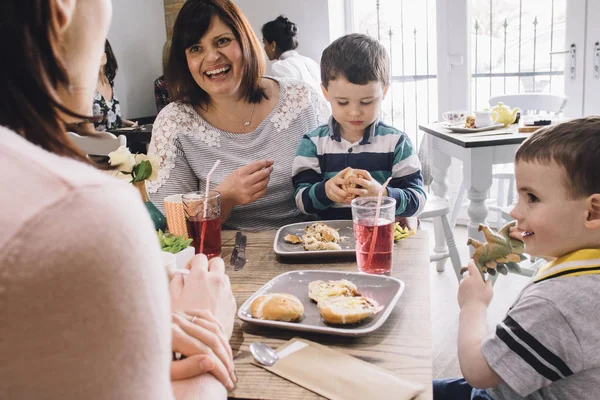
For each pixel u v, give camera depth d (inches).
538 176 36.1
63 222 14.0
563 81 134.4
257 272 46.1
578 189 34.5
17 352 13.8
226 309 32.5
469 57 145.6
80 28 19.2
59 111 18.3
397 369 30.8
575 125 35.7
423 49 154.9
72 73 19.7
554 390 34.9
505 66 142.2
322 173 65.2
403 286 39.1
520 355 33.7
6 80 16.9
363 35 62.0
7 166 14.4
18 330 13.6
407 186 61.8
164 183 67.2
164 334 16.1
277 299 36.8
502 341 34.4
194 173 69.3
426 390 28.8
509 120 107.9
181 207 53.4
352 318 34.5
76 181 14.7
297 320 36.3
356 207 43.3
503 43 140.9
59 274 13.7
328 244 48.9
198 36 61.7
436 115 156.7
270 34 155.5
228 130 68.8
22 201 14.0
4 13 16.3
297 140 68.5
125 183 16.3
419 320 36.1
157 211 51.8
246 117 68.6
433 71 154.6
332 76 60.4
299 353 32.3
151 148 68.4
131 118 185.2
